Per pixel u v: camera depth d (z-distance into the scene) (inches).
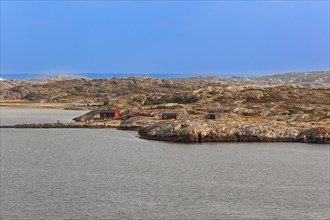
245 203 4072.3
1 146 7755.9
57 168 5659.5
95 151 7101.4
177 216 3703.3
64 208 3882.9
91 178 5049.2
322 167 5748.0
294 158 6392.7
